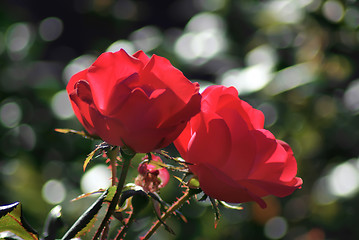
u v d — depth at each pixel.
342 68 2.71
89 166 2.26
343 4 2.56
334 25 2.57
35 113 2.67
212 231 2.41
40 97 2.58
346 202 2.54
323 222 2.68
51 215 1.13
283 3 2.70
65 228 1.14
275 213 2.58
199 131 1.05
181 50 2.65
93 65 1.03
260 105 2.54
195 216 2.39
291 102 2.62
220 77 2.56
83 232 1.09
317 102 2.67
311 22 2.64
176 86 1.02
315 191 2.71
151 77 1.03
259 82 2.39
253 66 2.50
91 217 1.05
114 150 1.07
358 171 2.46
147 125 1.02
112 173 1.08
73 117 2.55
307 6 2.60
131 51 2.67
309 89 2.56
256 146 1.05
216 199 1.07
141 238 1.08
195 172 1.06
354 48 2.63
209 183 1.05
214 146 1.05
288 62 2.58
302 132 2.70
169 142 1.04
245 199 1.05
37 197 2.28
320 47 2.63
